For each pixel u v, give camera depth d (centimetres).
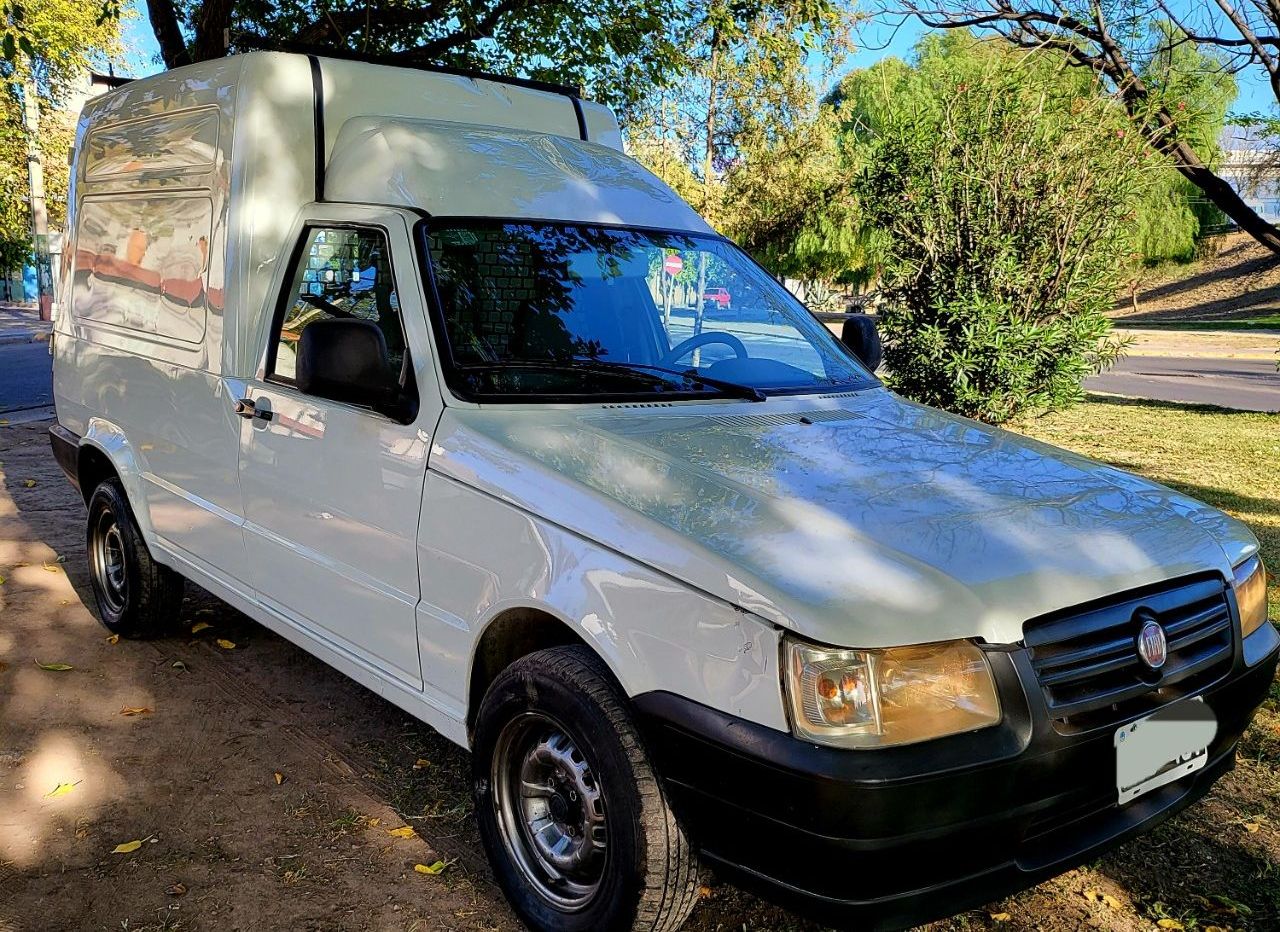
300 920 297
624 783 256
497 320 341
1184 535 290
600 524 267
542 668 275
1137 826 266
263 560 395
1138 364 2414
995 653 237
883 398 389
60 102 2392
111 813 349
